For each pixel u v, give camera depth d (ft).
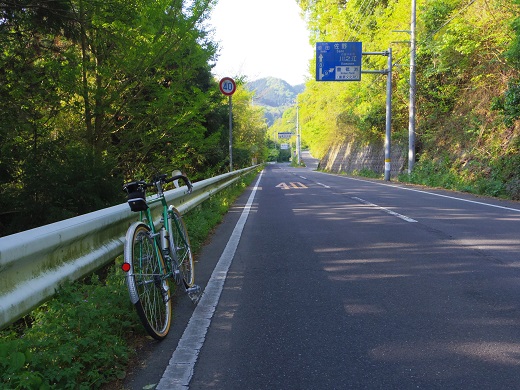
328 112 144.66
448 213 33.32
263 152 212.43
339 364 10.30
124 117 34.14
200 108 38.60
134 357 10.84
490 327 12.17
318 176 114.52
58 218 21.07
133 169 38.68
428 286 15.79
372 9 104.83
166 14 29.50
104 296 11.59
